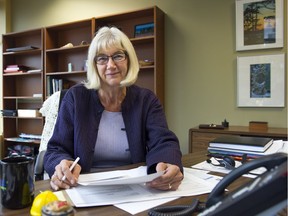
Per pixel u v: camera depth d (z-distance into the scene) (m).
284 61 2.61
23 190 0.63
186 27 3.08
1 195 0.64
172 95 3.16
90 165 1.08
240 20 2.77
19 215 0.60
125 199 0.70
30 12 4.26
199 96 3.02
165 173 0.78
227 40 2.87
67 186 0.78
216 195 0.39
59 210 0.45
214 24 2.93
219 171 0.99
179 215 0.58
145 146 1.17
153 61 3.08
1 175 0.64
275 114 2.67
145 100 1.21
